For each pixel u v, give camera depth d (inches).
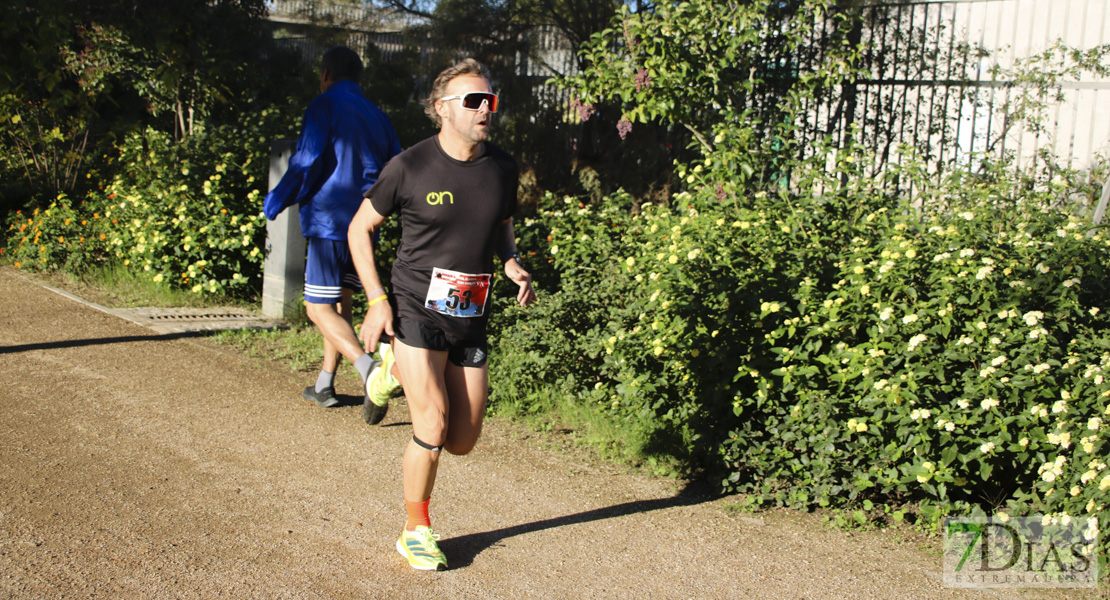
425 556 128.3
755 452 160.1
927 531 148.5
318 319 191.0
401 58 537.6
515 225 280.8
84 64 450.6
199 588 119.7
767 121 292.8
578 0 466.6
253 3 581.3
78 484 151.7
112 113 512.4
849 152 230.8
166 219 307.9
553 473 171.2
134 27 437.4
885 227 188.7
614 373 195.0
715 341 163.6
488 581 127.0
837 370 153.0
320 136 190.9
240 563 127.6
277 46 625.0
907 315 144.3
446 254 124.1
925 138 322.7
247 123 404.2
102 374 217.8
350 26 562.9
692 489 165.8
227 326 273.3
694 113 294.7
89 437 174.9
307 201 191.9
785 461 158.4
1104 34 296.7
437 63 515.8
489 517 149.7
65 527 135.0
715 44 276.7
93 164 440.5
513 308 221.8
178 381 216.4
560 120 495.2
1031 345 141.3
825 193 214.7
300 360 242.4
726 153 234.7
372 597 120.5
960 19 317.7
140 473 158.9
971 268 148.6
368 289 125.2
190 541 133.4
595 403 201.3
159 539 133.3
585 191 460.1
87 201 383.9
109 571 122.6
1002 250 163.2
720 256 177.0
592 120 462.3
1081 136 300.0
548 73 510.0
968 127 318.3
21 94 406.6
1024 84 307.0
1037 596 127.1
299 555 131.4
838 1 324.8
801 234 189.2
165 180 331.9
